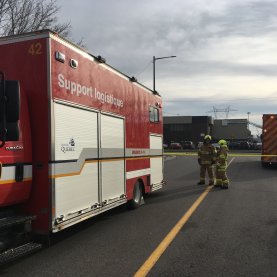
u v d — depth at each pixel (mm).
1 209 5984
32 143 6164
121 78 9180
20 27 16047
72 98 6789
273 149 23500
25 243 5996
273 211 10320
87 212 7340
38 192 6160
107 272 5844
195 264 6188
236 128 90250
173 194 13328
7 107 4980
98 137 7840
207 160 15875
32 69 6199
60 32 17391
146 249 6973
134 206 10398
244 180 17469
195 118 90062
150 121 11570
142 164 10781
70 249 6973
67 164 6586
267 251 6848
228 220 9250
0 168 5391
